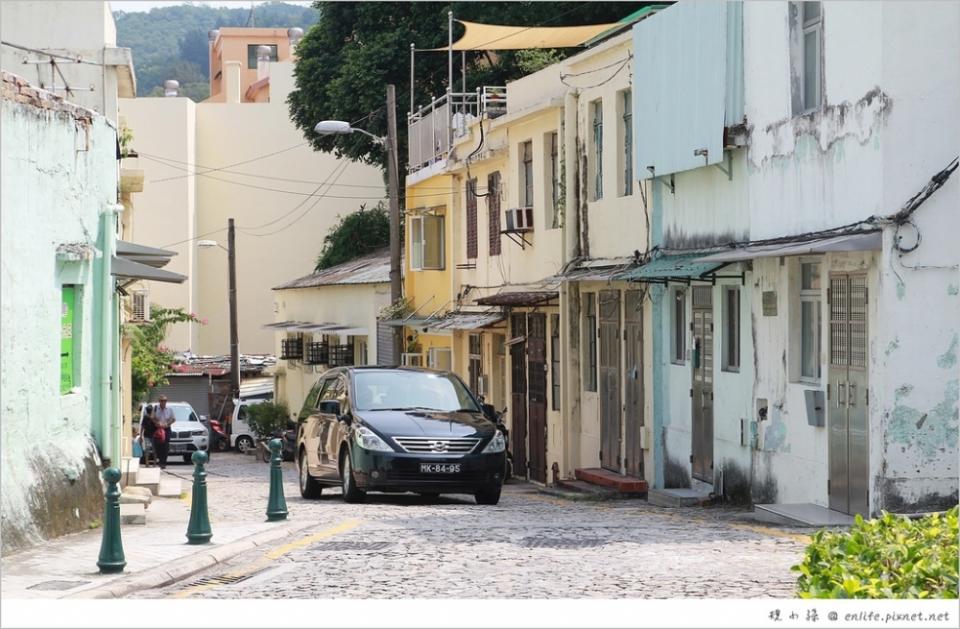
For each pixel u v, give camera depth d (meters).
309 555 12.62
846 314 14.94
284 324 49.75
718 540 13.09
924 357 13.92
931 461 13.95
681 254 20.09
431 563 11.80
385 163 46.47
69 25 22.97
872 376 14.11
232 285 50.62
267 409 47.94
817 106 15.91
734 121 17.94
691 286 20.03
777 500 16.91
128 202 27.05
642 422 21.94
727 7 18.03
